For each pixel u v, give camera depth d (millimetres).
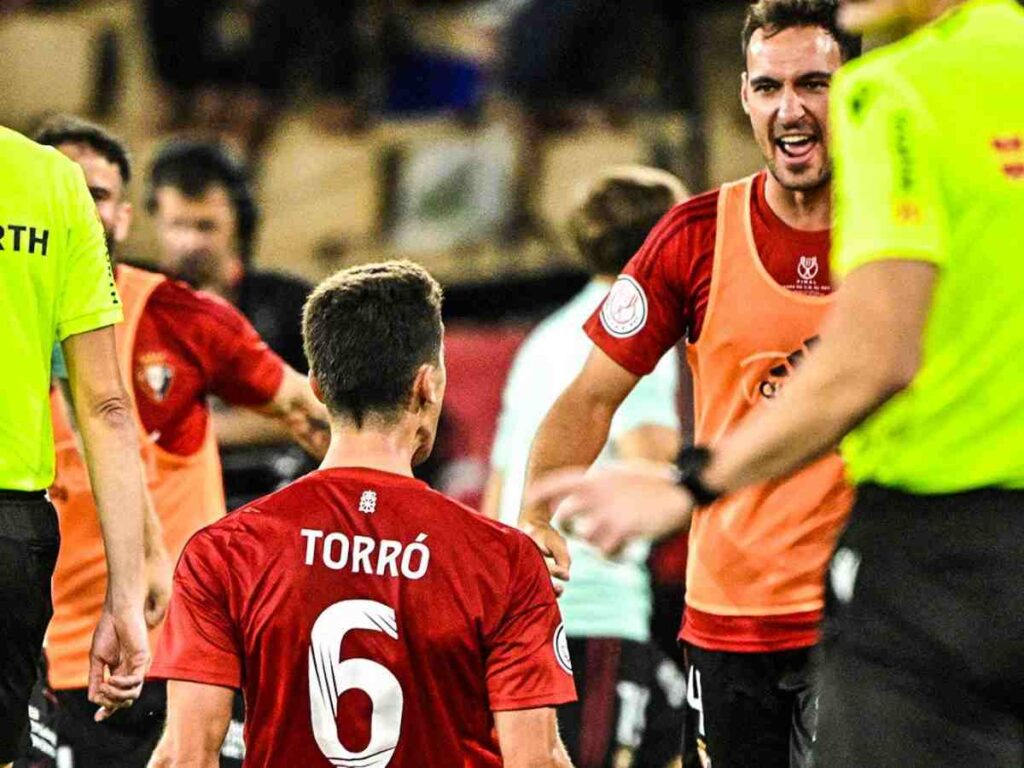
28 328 13203
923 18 10609
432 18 40656
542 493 9727
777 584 15188
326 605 12086
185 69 39969
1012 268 10141
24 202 13242
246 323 18297
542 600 12258
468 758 12242
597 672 20219
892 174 9906
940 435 10297
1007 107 10195
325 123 39188
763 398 15016
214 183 21500
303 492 12367
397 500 12297
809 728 15008
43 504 13430
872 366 9516
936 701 10297
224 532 12344
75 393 13930
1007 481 10266
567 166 36812
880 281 9680
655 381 20156
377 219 38125
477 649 12148
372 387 12367
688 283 15188
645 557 21688
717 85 37219
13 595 12992
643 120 37062
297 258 38094
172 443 17906
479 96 39812
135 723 17797
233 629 12234
